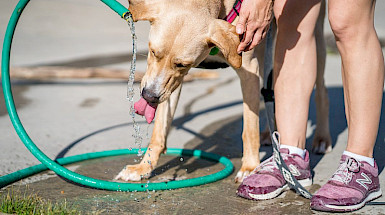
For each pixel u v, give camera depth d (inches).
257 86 117.3
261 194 101.0
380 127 162.7
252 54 115.9
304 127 109.0
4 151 139.4
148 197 103.5
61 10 646.5
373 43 94.8
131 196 104.1
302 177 108.7
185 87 265.0
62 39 449.1
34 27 509.0
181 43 100.2
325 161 132.0
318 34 141.3
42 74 271.9
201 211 95.0
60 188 109.0
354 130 98.7
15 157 133.9
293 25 106.1
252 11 92.8
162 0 103.3
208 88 260.8
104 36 486.9
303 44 106.3
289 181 101.0
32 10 624.7
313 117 189.9
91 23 575.2
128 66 314.5
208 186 111.6
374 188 100.0
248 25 94.3
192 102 223.0
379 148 138.5
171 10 101.4
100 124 176.4
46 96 225.1
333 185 96.7
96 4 743.1
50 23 544.4
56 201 100.0
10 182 112.0
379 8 710.5
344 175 97.7
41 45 404.8
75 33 494.6
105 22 589.6
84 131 166.1
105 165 129.0
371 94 95.7
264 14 94.4
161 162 132.6
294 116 107.7
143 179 118.1
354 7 91.3
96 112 195.6
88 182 107.2
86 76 275.6
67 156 137.8
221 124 179.9
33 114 189.0
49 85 255.6
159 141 120.5
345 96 100.7
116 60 343.3
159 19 101.3
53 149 144.3
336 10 92.7
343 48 96.2
